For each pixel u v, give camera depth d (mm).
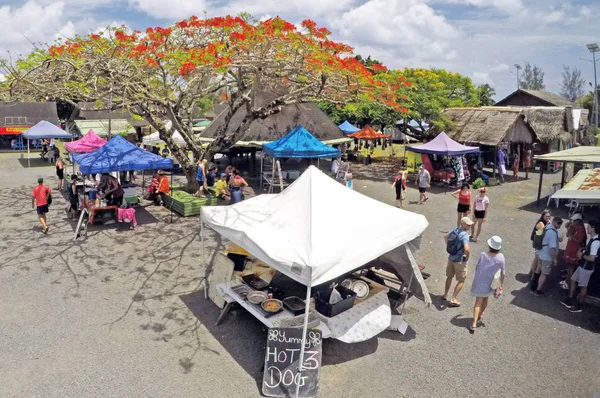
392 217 7469
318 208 6977
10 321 7633
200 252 11258
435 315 8148
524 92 40375
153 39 12117
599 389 6066
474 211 12281
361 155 28797
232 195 15500
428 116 24219
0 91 12281
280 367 6086
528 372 6449
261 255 6477
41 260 10492
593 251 7902
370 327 6926
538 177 22562
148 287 9164
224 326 7652
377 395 5945
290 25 11312
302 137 17094
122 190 13883
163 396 5840
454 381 6246
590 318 7992
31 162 28047
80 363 6492
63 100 13883
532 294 9000
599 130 38031
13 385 5969
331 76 13211
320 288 7250
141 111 16359
